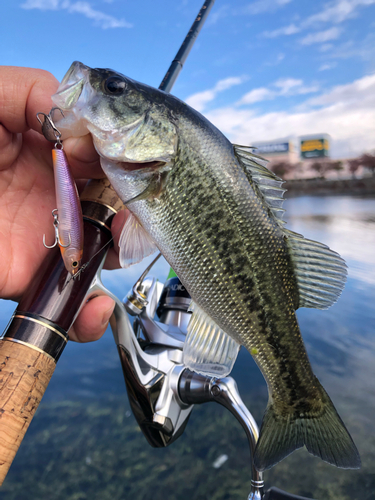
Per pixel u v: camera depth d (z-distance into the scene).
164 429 0.18
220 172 0.16
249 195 0.17
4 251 0.17
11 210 0.18
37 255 0.18
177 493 0.33
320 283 0.18
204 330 0.17
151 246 0.18
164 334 0.20
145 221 0.17
